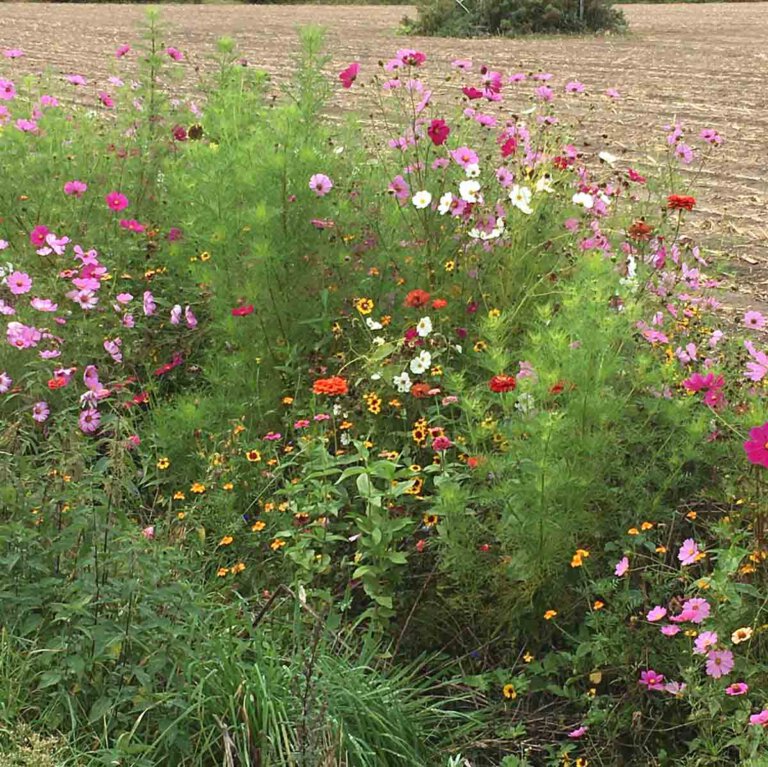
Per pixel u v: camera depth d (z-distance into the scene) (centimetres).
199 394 450
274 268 454
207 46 1933
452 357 446
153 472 420
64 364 458
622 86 1460
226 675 306
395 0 3809
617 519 369
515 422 359
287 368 438
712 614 314
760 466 349
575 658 331
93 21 2636
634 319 383
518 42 2178
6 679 297
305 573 366
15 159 548
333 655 339
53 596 317
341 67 1612
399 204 484
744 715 293
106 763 279
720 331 514
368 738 308
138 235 541
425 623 371
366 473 369
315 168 466
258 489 404
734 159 1012
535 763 325
